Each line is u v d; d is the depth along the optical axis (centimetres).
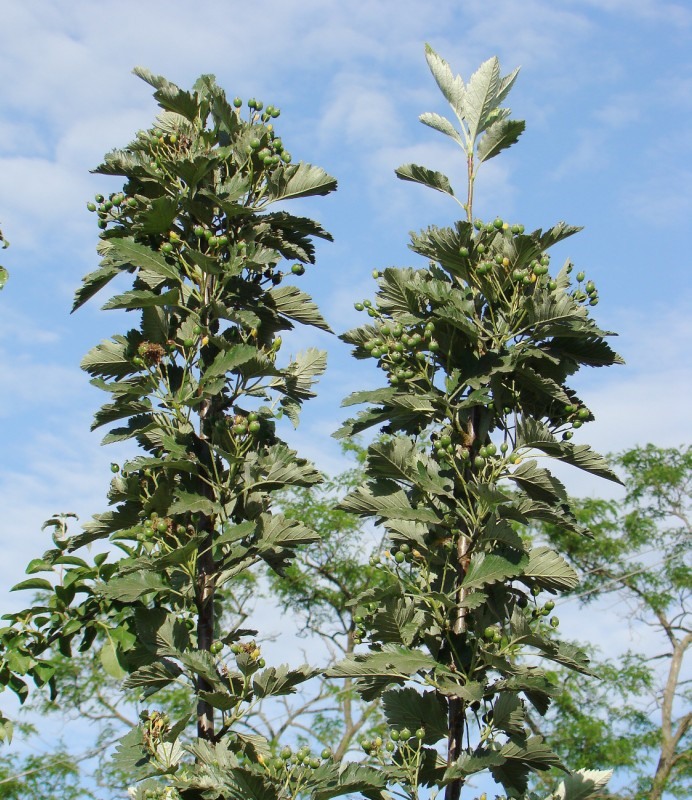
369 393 530
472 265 539
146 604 593
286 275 605
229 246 577
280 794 460
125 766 499
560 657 478
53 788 1286
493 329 540
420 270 555
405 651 480
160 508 530
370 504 521
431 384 534
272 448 556
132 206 586
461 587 491
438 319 539
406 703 488
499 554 490
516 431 511
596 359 533
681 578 1602
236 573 545
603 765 1462
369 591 488
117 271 583
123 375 569
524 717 476
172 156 590
